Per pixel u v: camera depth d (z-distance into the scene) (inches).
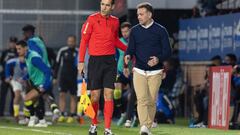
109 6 1246.9
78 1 2210.9
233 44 1849.2
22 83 1819.6
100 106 1927.9
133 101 1593.3
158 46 1254.9
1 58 2062.0
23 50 1786.4
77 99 1876.2
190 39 2066.9
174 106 1927.9
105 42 1245.7
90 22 1246.9
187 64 2070.6
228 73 1546.5
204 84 1797.5
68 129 1520.7
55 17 2210.9
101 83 1258.6
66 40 2208.4
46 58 1611.7
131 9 2043.6
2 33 2193.7
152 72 1252.5
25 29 1739.7
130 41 1261.1
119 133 1411.2
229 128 1594.5
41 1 2202.3
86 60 1663.4
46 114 2118.6
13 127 1584.6
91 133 1253.7
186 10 2138.3
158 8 2124.8
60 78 1892.2
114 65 1254.3
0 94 2075.5
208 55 1968.5
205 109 1705.2
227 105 1545.3
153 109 1266.0
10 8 2197.3
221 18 1914.4
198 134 1403.8
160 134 1395.2
